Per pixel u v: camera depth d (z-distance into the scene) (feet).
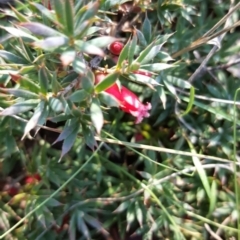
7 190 0.56
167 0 0.54
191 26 0.61
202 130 0.60
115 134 0.59
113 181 0.58
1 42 0.54
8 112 0.41
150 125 0.61
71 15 0.34
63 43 0.34
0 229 0.55
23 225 0.56
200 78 0.60
